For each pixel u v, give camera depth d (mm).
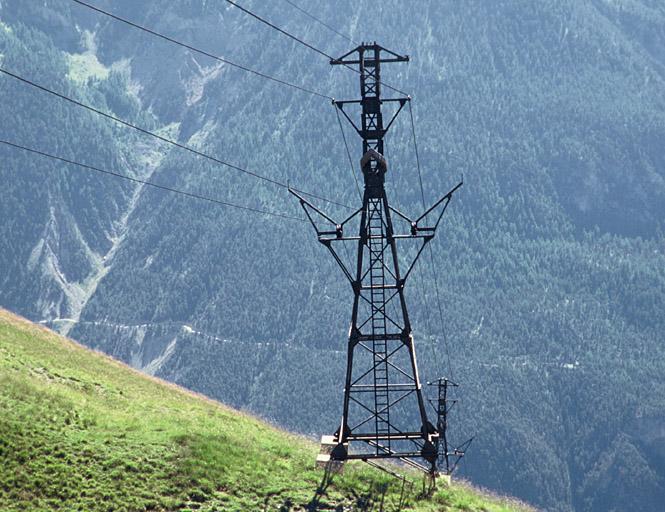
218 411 75375
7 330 79125
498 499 65500
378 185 64062
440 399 70562
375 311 64500
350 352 64062
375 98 65312
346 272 64688
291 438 71562
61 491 47906
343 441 62125
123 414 61562
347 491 53656
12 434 51188
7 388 57312
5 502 45875
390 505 52500
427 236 64000
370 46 65875
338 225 64250
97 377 74188
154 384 82438
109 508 47375
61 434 53500
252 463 55219
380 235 64625
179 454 53969
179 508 48812
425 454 61188
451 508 54438
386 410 64562
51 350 78250
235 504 49906
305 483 53969
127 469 51188
